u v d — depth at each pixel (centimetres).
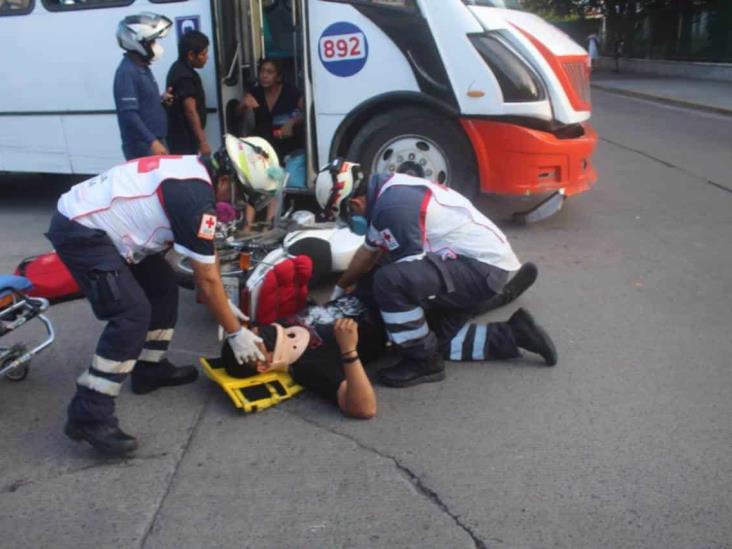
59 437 341
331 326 376
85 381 310
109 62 713
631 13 2942
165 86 698
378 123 636
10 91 764
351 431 336
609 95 1977
